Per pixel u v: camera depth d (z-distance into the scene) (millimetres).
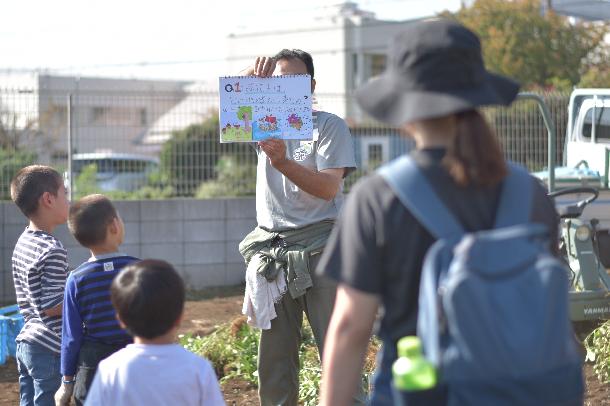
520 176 2277
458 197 2174
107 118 10180
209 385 2980
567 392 2031
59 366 4141
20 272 4195
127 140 10273
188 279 10297
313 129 4258
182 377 2928
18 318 6449
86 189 10039
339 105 11406
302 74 4199
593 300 6320
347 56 38094
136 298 2914
